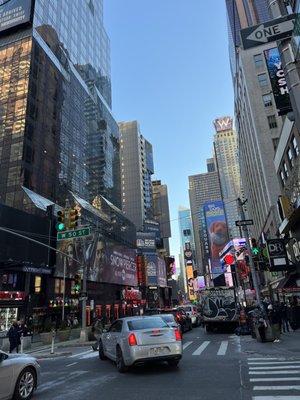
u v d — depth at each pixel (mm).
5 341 23266
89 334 26094
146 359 9922
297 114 18734
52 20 83125
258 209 69250
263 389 7438
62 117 76250
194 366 10656
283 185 31750
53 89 74688
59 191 68375
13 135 62438
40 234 42094
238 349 14430
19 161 59719
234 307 25969
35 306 40594
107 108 109500
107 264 60125
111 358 11836
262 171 60531
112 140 109562
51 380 9719
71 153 77438
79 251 49906
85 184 82250
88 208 70250
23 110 64062
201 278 138500
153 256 100438
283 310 22547
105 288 60750
